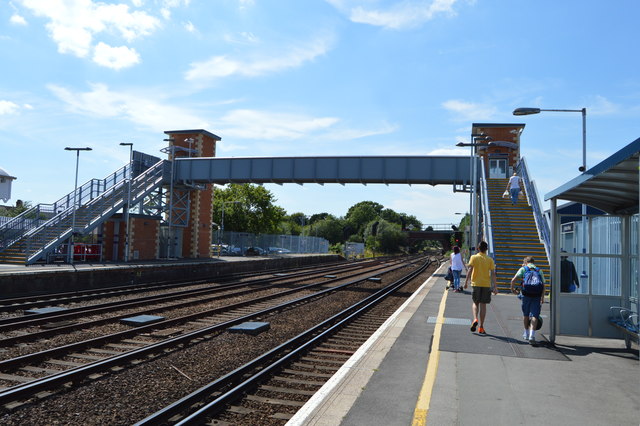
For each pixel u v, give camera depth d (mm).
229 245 46031
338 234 107812
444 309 13117
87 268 21375
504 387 6027
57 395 6410
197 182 35812
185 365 8094
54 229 26547
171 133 38844
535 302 8742
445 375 6539
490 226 21375
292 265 44344
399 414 5102
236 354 8992
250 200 68188
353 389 5957
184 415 5836
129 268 23078
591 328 8797
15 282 17500
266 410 6109
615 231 10633
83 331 10938
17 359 7812
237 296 18609
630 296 8734
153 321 11969
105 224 30781
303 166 33188
